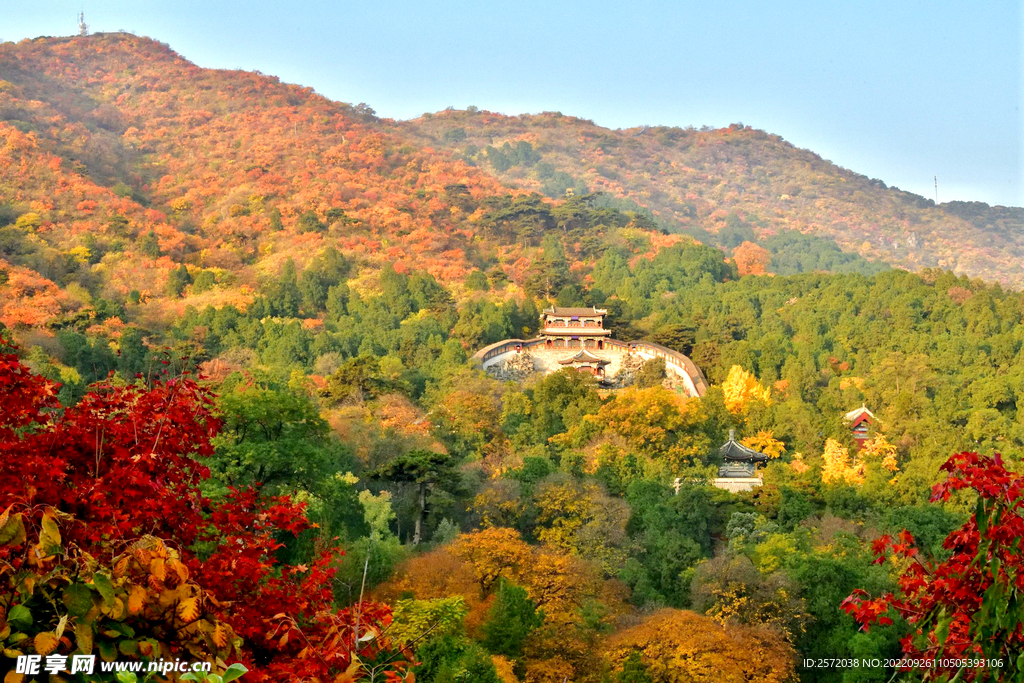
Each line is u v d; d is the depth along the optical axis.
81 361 131.62
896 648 49.69
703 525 74.88
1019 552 13.10
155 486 14.16
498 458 100.06
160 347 144.88
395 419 105.31
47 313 171.62
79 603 10.50
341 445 82.06
